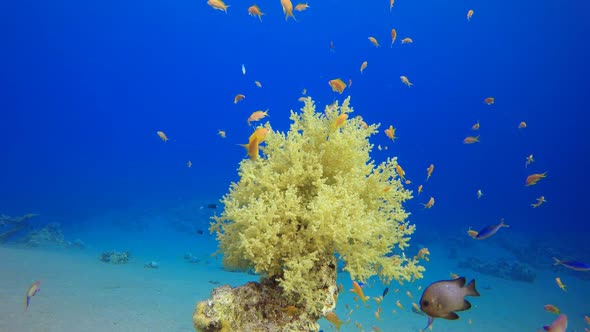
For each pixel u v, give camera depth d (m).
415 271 3.20
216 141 89.19
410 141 82.88
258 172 3.37
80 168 55.41
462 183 61.78
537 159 68.81
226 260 3.38
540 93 75.25
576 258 20.52
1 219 17.41
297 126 3.58
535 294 13.29
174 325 6.85
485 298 12.06
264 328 2.77
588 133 68.38
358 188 3.20
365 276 3.10
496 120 76.88
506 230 29.22
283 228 2.93
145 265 13.13
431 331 7.90
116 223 24.28
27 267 10.34
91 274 10.57
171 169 60.00
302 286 2.73
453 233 26.73
